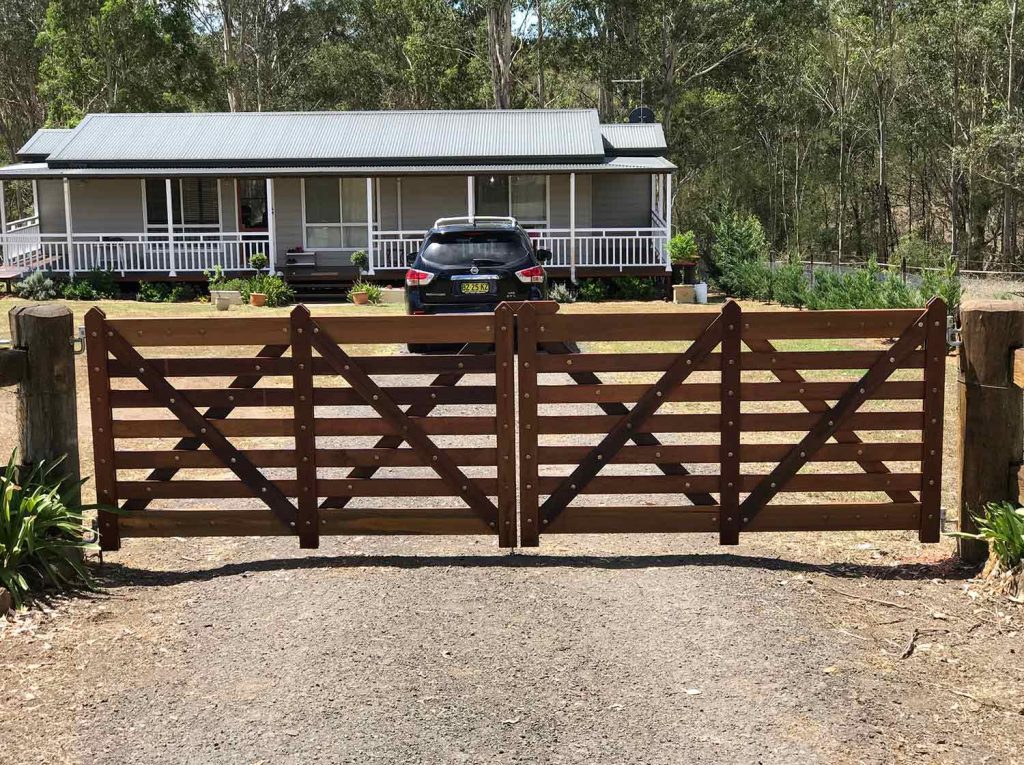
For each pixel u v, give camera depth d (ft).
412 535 20.90
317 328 19.11
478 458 19.38
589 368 19.17
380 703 13.24
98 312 19.15
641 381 40.81
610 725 12.64
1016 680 14.05
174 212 91.15
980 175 140.46
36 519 17.40
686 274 86.74
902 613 16.49
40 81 170.19
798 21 146.51
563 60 154.40
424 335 19.10
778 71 162.09
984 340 18.57
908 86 161.89
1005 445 18.70
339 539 20.95
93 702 13.35
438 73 160.04
